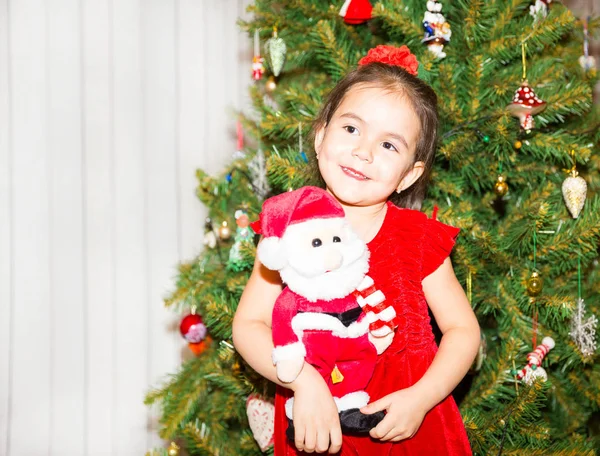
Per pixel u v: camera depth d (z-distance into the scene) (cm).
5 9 203
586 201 148
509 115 134
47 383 210
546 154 141
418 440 111
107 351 213
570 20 138
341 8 145
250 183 162
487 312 145
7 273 206
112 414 214
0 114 204
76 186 210
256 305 113
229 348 140
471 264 138
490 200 151
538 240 142
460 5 147
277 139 162
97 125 211
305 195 99
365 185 110
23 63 205
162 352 216
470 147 141
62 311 211
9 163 205
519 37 140
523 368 137
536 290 136
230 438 164
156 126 214
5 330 206
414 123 113
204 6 215
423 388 106
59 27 207
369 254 105
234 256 146
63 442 211
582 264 147
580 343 140
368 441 111
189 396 153
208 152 217
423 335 112
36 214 208
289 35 160
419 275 113
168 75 214
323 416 98
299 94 147
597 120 155
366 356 101
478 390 139
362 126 111
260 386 140
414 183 131
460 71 143
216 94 216
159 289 216
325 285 97
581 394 153
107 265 213
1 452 206
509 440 135
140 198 214
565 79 156
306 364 101
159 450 177
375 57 120
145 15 212
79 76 209
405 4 147
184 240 217
